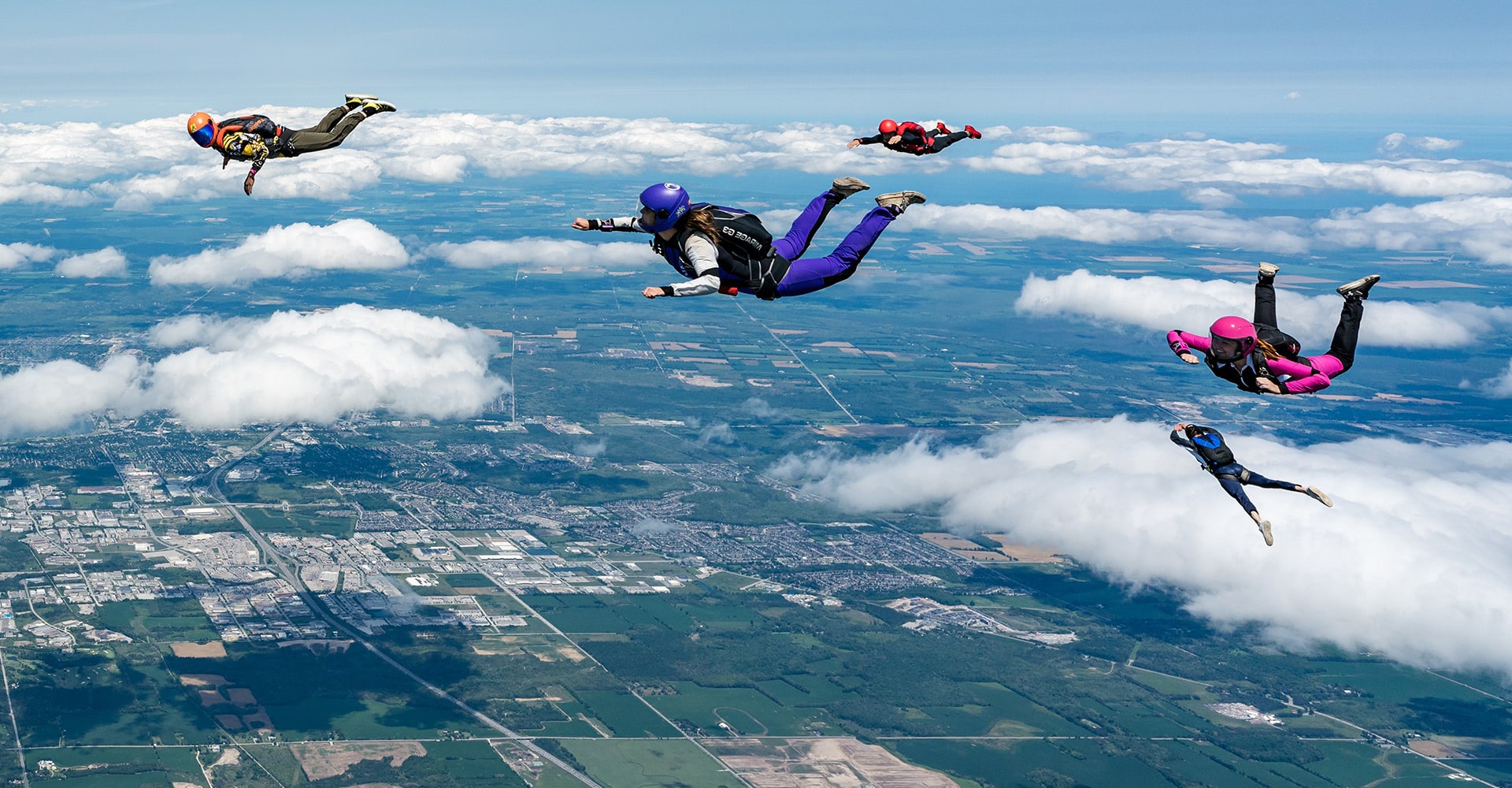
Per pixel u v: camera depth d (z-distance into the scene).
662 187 14.70
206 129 15.97
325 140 16.78
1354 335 16.50
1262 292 17.39
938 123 17.41
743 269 15.19
